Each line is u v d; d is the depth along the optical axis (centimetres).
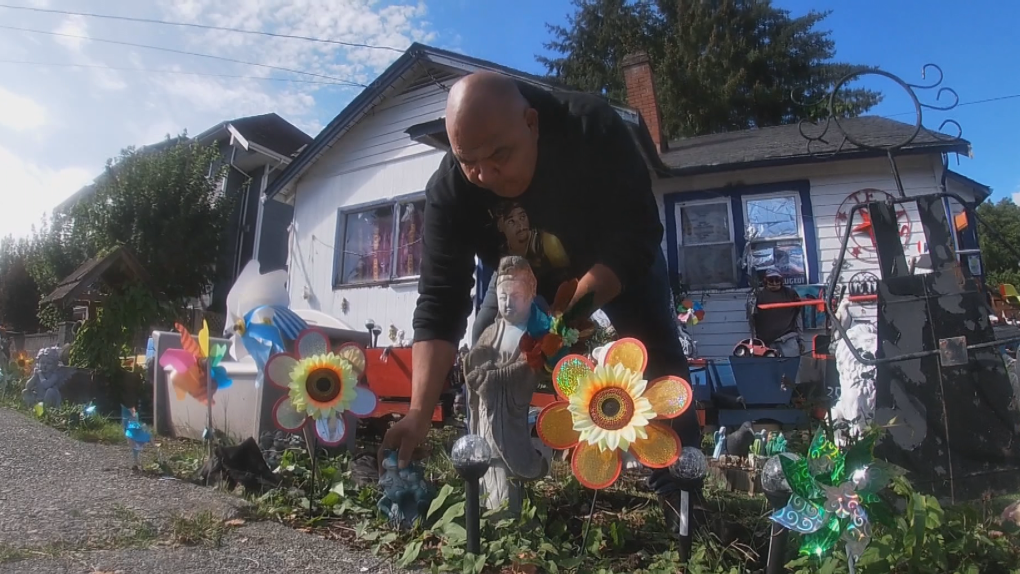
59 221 1523
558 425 175
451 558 184
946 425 221
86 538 189
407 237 1026
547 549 192
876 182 866
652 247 202
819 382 481
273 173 1561
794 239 891
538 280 236
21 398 530
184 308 1187
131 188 1367
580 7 2881
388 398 510
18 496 232
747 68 2566
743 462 354
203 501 240
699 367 613
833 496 138
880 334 238
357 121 1084
